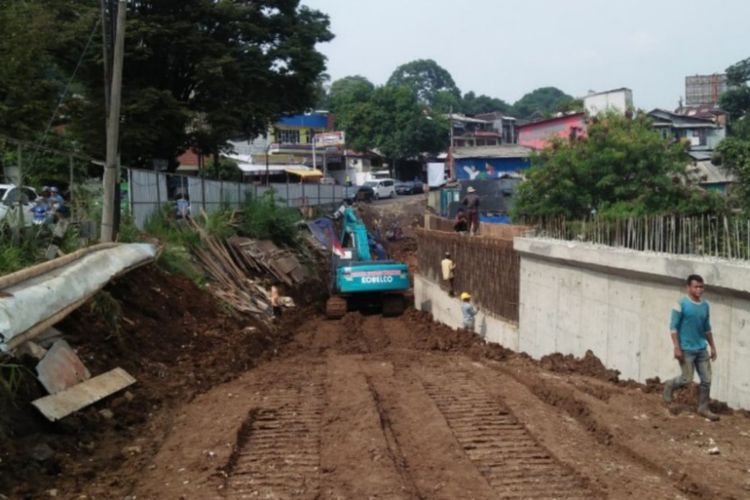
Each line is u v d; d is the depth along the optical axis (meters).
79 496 6.28
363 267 22.73
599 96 37.34
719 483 6.53
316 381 11.22
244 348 14.22
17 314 7.98
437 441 7.96
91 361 9.61
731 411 9.05
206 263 20.16
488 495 6.41
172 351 12.12
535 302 14.80
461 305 19.41
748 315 8.90
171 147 30.34
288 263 26.23
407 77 133.12
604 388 10.42
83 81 28.84
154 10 29.36
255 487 6.64
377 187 62.66
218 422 8.59
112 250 13.30
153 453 7.61
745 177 15.81
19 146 12.02
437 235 23.31
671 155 18.67
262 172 62.03
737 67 43.25
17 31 24.38
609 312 11.90
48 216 13.04
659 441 7.82
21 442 6.96
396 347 17.73
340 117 83.56
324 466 7.17
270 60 31.28
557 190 18.52
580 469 6.98
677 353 8.87
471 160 52.12
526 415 8.93
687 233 10.64
